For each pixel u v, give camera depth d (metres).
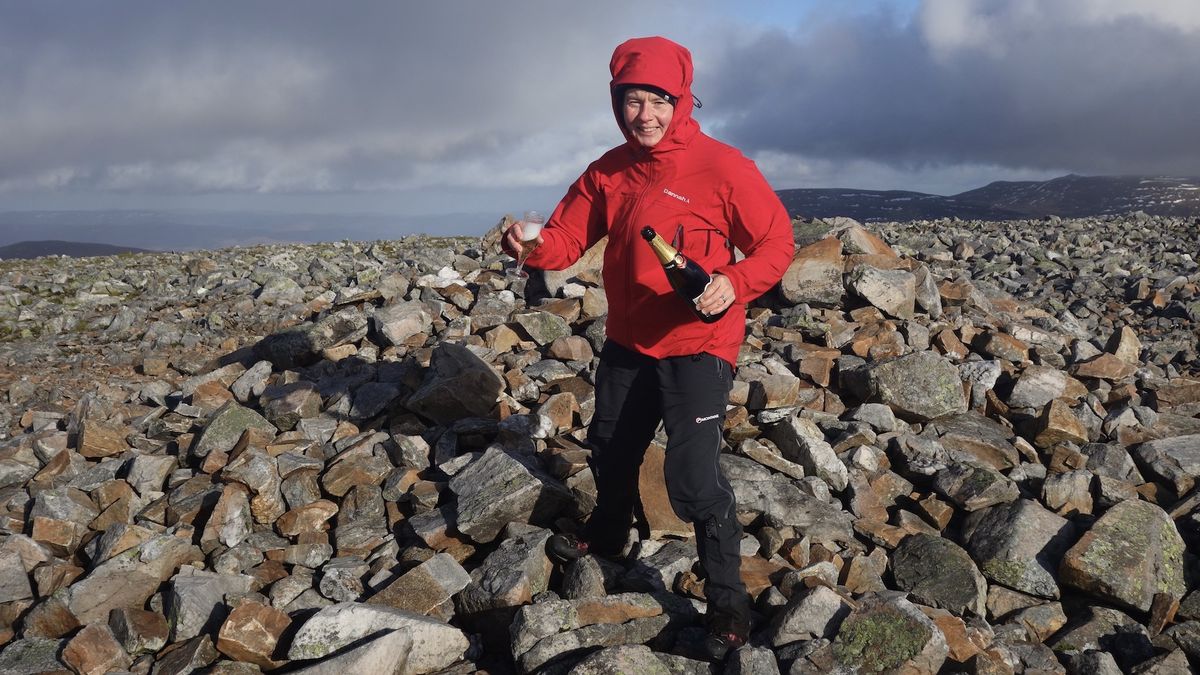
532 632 3.42
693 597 3.93
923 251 14.78
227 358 8.47
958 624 3.62
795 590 3.91
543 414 5.41
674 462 3.34
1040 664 3.57
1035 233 18.84
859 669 3.27
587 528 4.03
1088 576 3.92
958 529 4.64
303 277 13.40
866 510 4.77
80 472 5.40
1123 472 5.08
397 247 19.67
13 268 16.83
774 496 4.64
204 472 5.08
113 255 19.89
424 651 3.45
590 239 3.69
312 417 5.85
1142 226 20.59
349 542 4.44
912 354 5.76
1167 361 8.98
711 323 3.17
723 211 3.22
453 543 4.27
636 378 3.53
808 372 6.12
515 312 8.21
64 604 3.85
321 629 3.40
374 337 7.51
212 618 3.77
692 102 3.26
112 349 10.05
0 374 8.84
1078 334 9.34
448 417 5.57
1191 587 4.10
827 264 7.44
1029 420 5.82
